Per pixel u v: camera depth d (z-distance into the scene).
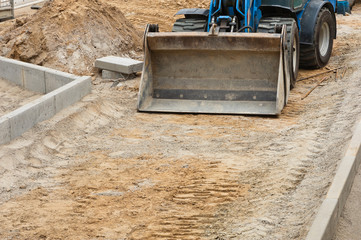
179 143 7.68
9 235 5.25
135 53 12.59
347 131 7.25
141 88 9.13
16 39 12.03
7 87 11.05
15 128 7.47
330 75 10.78
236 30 9.63
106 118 8.84
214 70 9.11
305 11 10.92
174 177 6.53
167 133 8.12
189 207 5.75
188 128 8.28
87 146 7.73
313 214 5.06
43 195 6.21
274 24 9.61
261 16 10.50
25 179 6.67
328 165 6.32
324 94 9.57
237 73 9.03
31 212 5.76
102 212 5.71
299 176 6.27
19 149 7.16
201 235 5.13
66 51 11.57
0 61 11.32
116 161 7.14
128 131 8.29
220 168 6.72
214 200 5.88
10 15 17.28
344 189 5.48
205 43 8.87
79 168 6.97
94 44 11.92
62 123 8.19
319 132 7.66
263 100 8.98
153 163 7.00
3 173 6.66
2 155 6.91
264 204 5.62
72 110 8.66
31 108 7.82
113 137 8.06
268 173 6.46
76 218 5.60
